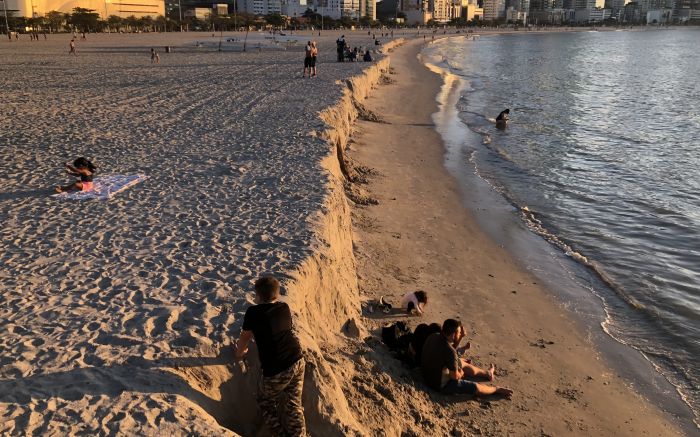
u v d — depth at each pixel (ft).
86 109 65.62
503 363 26.78
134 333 17.79
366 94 108.78
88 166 34.53
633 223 47.37
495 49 375.86
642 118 100.83
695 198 54.03
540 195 54.54
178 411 14.25
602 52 343.46
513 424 22.12
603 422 23.22
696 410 24.53
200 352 16.83
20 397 14.64
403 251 39.17
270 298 15.53
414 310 29.50
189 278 21.91
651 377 26.68
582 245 42.70
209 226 27.81
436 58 265.54
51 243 25.79
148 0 566.77
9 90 83.05
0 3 421.59
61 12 453.17
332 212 30.83
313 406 16.34
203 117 59.77
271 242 25.64
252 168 38.83
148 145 46.70
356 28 645.10
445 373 22.70
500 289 34.83
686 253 41.27
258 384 15.56
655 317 32.17
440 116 96.84
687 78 181.68
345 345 22.90
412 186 55.36
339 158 53.72
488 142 77.20
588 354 28.32
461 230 44.57
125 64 135.23
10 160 41.96
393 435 18.61
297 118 58.18
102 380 15.37
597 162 67.51
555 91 140.56
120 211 30.27
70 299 20.25
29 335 17.74
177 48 214.07
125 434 13.38
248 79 97.55
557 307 33.04
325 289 24.39
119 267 23.06
